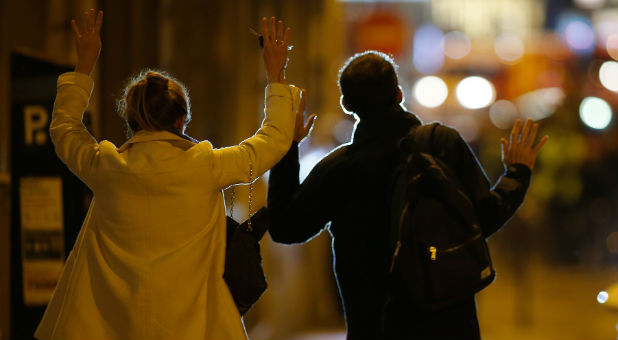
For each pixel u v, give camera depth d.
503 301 34.41
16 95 16.12
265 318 27.72
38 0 20.09
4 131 19.08
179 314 10.52
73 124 11.23
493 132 49.28
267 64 11.59
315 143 33.31
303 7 34.00
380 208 11.46
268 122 11.27
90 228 10.88
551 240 46.94
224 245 10.97
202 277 10.73
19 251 16.23
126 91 11.26
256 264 11.08
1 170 18.98
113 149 10.82
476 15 112.38
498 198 11.46
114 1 22.86
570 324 29.70
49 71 16.27
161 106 10.86
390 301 11.01
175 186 10.59
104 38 22.41
